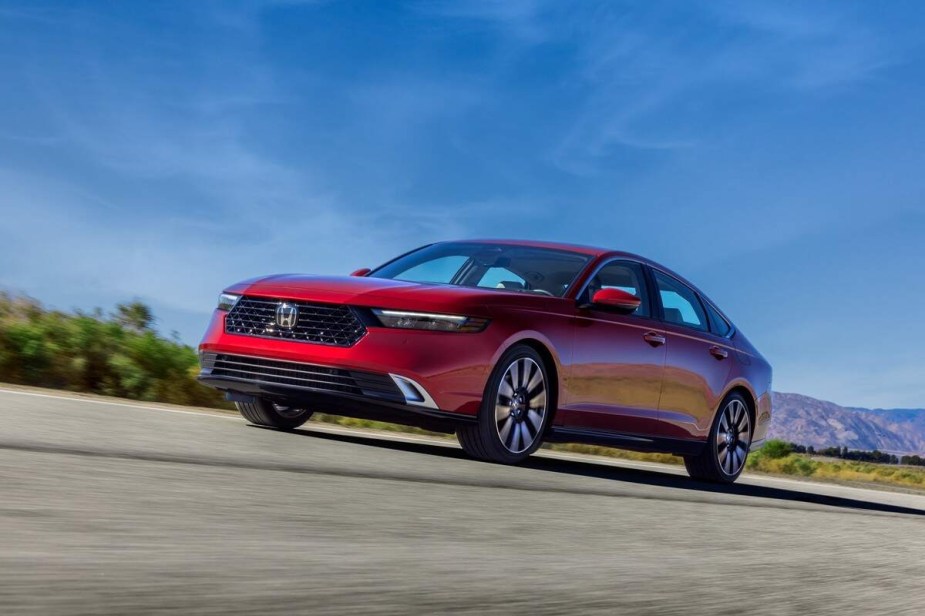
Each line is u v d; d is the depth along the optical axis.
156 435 4.55
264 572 1.89
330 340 5.73
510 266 6.73
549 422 6.24
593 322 6.45
